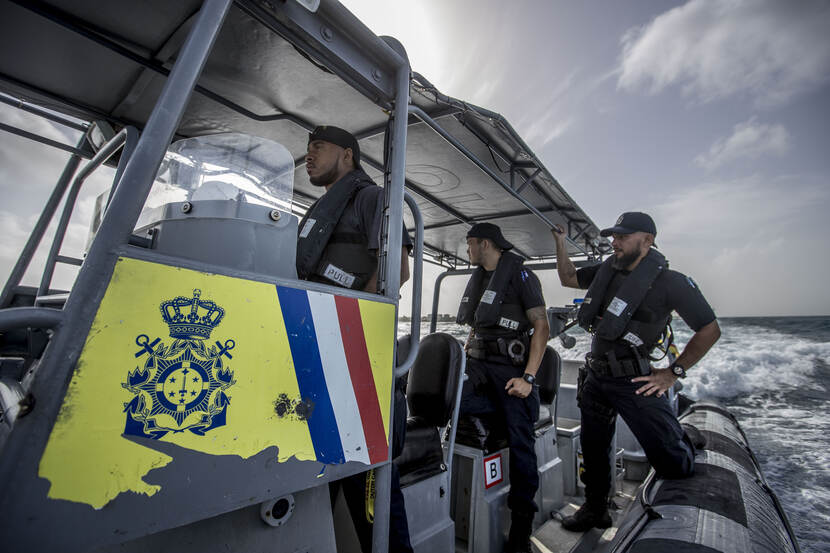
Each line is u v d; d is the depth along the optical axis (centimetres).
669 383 193
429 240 380
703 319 189
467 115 204
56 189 158
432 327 363
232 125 200
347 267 118
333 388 82
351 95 180
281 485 71
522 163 254
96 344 53
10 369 91
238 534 74
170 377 59
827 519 311
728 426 288
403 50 114
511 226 340
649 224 212
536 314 211
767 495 188
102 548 62
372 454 89
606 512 216
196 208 82
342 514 138
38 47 138
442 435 207
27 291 143
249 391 68
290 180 107
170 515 57
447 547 161
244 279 70
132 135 109
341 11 93
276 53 153
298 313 78
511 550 184
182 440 60
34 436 48
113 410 54
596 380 213
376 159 240
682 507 159
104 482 52
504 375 207
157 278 60
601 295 225
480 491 187
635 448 323
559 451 287
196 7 124
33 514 46
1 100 159
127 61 145
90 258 55
